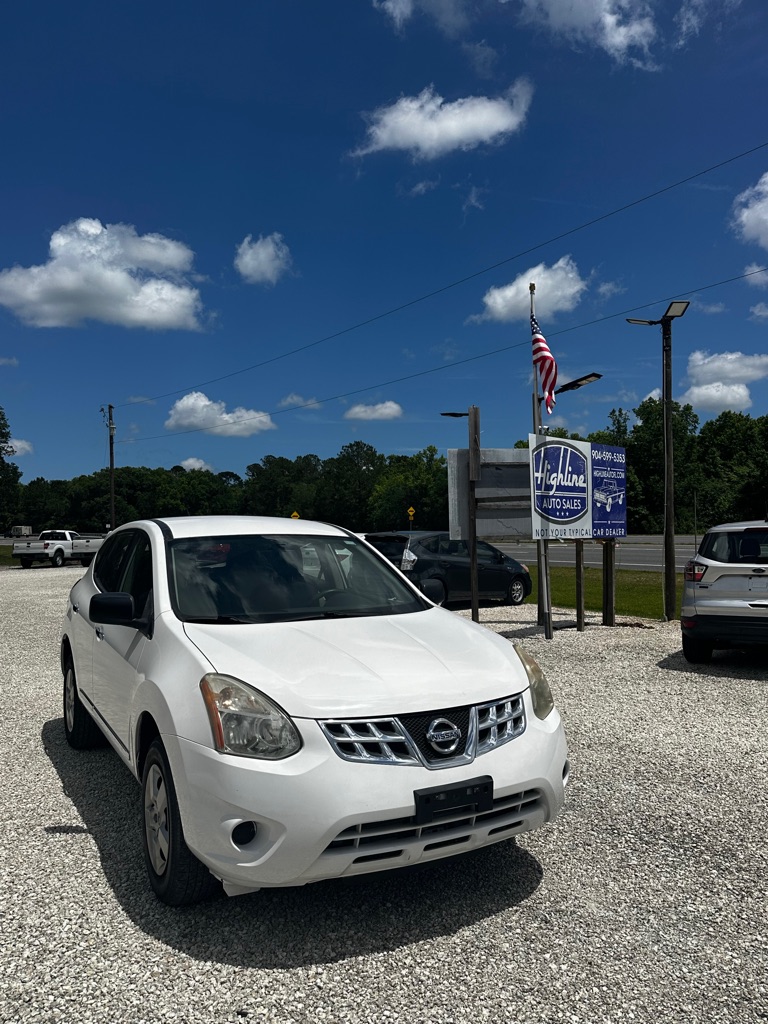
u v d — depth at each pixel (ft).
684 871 11.91
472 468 37.76
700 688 25.07
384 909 10.69
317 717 9.59
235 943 9.78
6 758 17.97
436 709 10.03
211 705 9.91
